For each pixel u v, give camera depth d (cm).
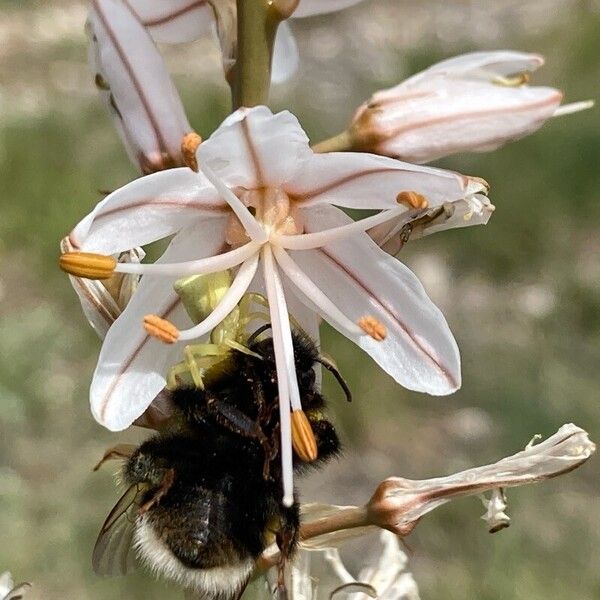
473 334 57
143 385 25
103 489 46
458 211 26
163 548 24
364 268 25
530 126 26
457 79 26
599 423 51
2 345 52
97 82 26
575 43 82
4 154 65
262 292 25
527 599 42
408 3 103
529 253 63
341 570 28
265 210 25
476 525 44
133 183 24
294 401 24
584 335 58
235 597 24
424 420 52
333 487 48
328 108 78
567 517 46
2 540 43
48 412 50
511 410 52
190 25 27
